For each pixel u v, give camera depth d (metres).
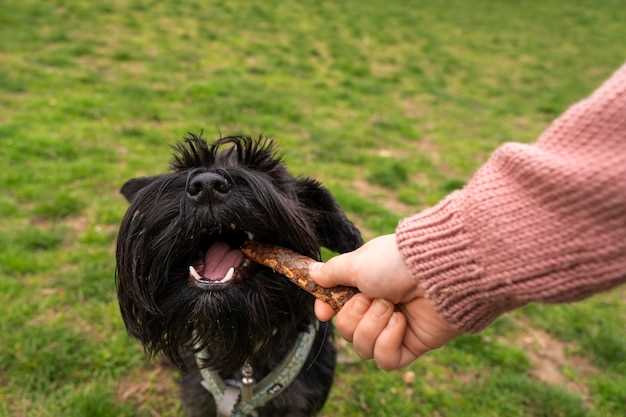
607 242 0.24
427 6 4.11
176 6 3.06
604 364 0.78
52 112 1.47
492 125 1.95
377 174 1.32
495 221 0.26
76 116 1.47
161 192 0.44
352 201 1.13
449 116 2.00
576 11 4.39
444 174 1.43
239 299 0.43
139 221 0.45
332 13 3.52
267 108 1.72
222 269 0.44
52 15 2.52
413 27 3.50
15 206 1.01
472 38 3.44
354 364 0.73
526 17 4.13
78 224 0.98
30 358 0.67
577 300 0.25
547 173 0.25
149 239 0.43
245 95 1.82
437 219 0.29
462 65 2.84
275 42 2.69
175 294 0.44
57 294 0.79
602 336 0.82
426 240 0.29
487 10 4.23
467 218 0.27
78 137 1.34
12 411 0.61
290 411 0.56
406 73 2.54
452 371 0.73
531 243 0.25
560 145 0.26
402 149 1.58
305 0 3.74
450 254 0.28
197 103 1.69
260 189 0.43
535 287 0.25
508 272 0.26
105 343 0.71
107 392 0.64
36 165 1.16
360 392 0.69
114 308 0.77
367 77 2.38
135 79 1.88
